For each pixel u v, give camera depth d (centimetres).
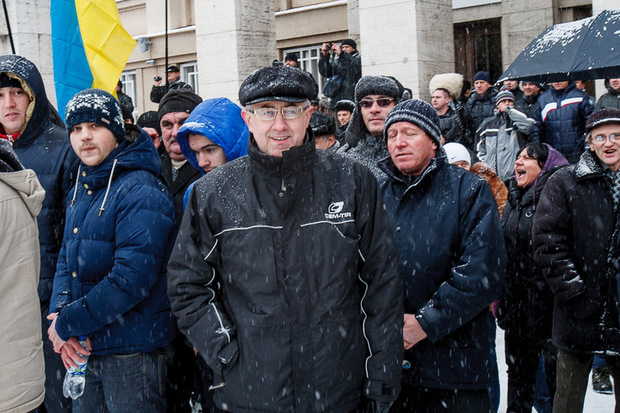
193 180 441
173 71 1209
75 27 637
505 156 812
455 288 341
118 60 639
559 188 428
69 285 390
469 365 351
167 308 384
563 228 426
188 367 420
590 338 416
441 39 1027
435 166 358
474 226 351
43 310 425
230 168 317
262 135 307
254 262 299
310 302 295
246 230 301
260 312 296
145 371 378
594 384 549
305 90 306
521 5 1303
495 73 1377
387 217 316
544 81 541
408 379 356
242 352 299
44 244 428
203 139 407
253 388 295
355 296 306
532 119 800
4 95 435
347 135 479
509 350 491
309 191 304
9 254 317
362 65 1050
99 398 388
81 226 383
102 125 382
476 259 343
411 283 359
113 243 376
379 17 1026
